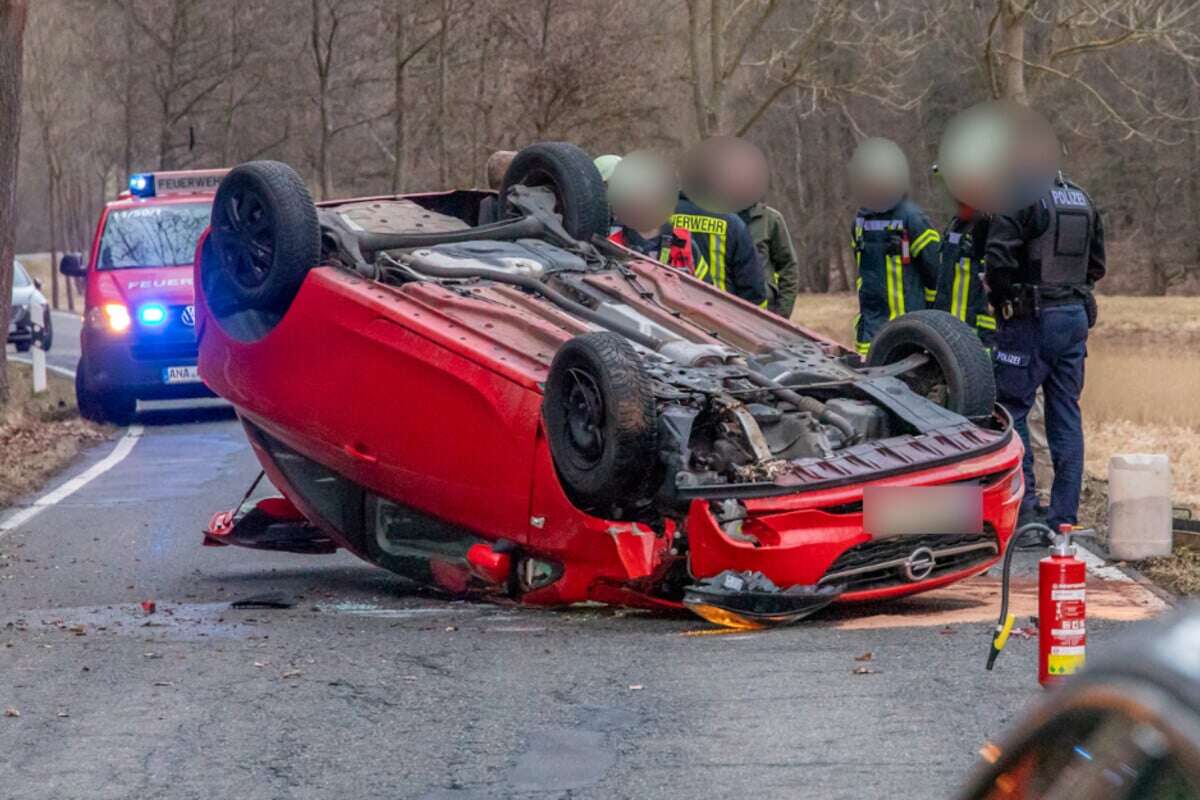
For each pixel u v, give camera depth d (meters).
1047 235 12.98
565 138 39.62
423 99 46.91
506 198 13.95
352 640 9.90
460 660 9.16
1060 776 2.36
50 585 12.82
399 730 7.70
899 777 6.64
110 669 9.13
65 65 66.00
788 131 74.94
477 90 43.03
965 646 9.02
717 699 8.02
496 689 8.42
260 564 13.92
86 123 70.75
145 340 25.77
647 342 11.46
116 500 17.88
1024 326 13.16
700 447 10.23
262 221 12.10
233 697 8.40
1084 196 13.23
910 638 9.30
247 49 52.41
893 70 32.84
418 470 11.09
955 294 14.75
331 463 12.00
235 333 12.62
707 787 6.65
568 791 6.68
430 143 46.78
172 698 8.41
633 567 9.77
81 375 26.45
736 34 32.25
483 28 41.12
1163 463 12.20
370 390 11.34
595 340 9.75
